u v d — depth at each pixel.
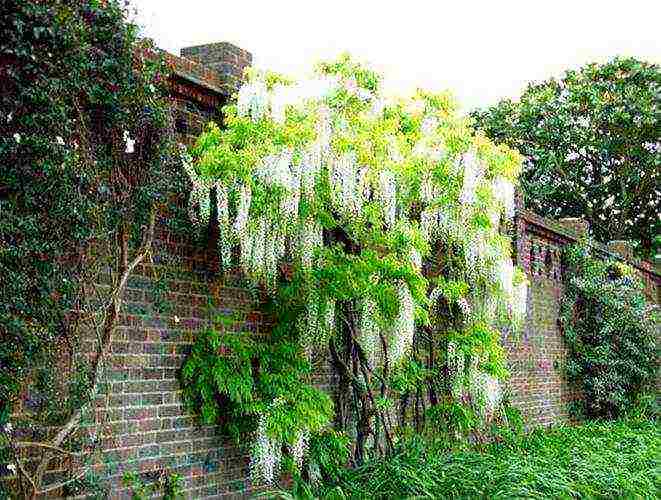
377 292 7.40
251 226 6.54
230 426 6.87
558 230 13.99
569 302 14.39
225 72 7.12
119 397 5.95
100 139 5.46
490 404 9.54
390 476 7.38
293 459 6.84
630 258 16.91
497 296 9.18
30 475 5.18
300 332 7.52
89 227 5.24
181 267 6.60
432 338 9.68
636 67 24.20
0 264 4.56
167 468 6.34
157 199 5.91
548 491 7.55
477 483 7.47
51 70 4.87
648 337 14.68
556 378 13.79
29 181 4.77
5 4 4.68
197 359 6.63
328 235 7.77
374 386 8.80
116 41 5.38
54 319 5.04
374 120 7.25
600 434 12.27
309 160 6.65
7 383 4.70
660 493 8.78
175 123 6.52
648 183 25.78
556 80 25.56
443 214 8.11
